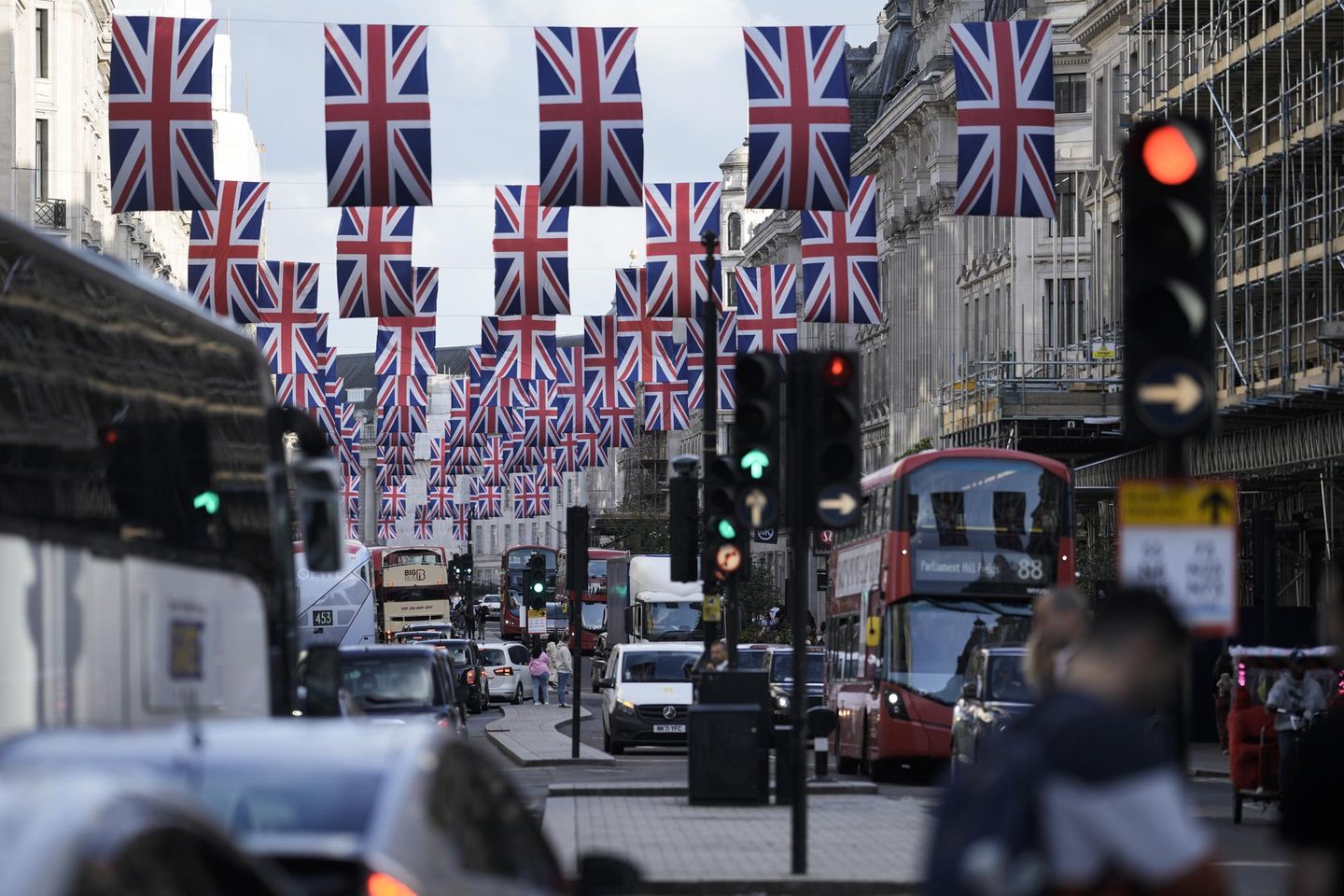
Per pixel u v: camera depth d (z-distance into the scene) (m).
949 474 55.62
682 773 57.22
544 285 62.53
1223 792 52.09
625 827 37.62
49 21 121.88
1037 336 125.62
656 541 179.88
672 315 63.09
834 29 46.00
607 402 89.94
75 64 123.50
